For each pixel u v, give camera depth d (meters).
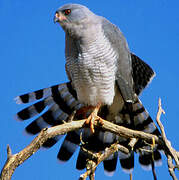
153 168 7.74
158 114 7.59
